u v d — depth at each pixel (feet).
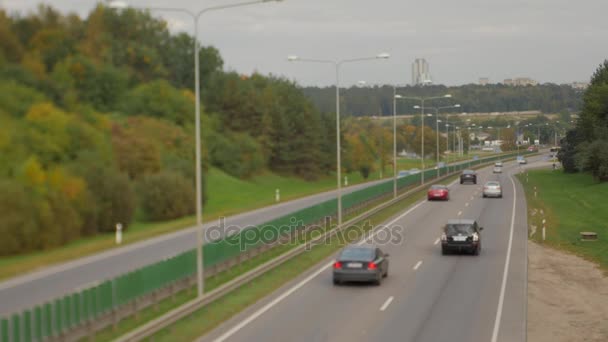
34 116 182.80
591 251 148.15
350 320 82.69
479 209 235.61
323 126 479.82
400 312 87.35
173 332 75.72
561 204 253.03
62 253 142.20
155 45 344.08
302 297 97.55
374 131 621.72
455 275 116.26
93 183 179.52
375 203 251.39
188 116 317.63
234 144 386.73
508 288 104.63
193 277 99.35
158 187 213.46
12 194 141.69
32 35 224.53
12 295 100.37
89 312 70.38
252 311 88.02
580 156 353.10
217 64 433.89
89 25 288.71
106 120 233.76
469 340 73.46
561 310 92.63
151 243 162.40
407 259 134.62
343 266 105.09
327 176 487.20
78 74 246.47
